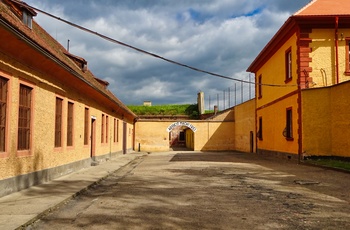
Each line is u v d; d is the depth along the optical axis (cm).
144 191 1095
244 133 3731
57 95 1377
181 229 639
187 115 5706
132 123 4025
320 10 2123
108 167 1894
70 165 1577
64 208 860
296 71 2105
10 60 963
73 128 1622
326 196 955
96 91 1880
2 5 1038
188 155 3175
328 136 1961
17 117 1012
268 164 2020
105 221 711
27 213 745
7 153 953
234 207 823
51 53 1127
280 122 2448
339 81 2055
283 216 727
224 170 1702
